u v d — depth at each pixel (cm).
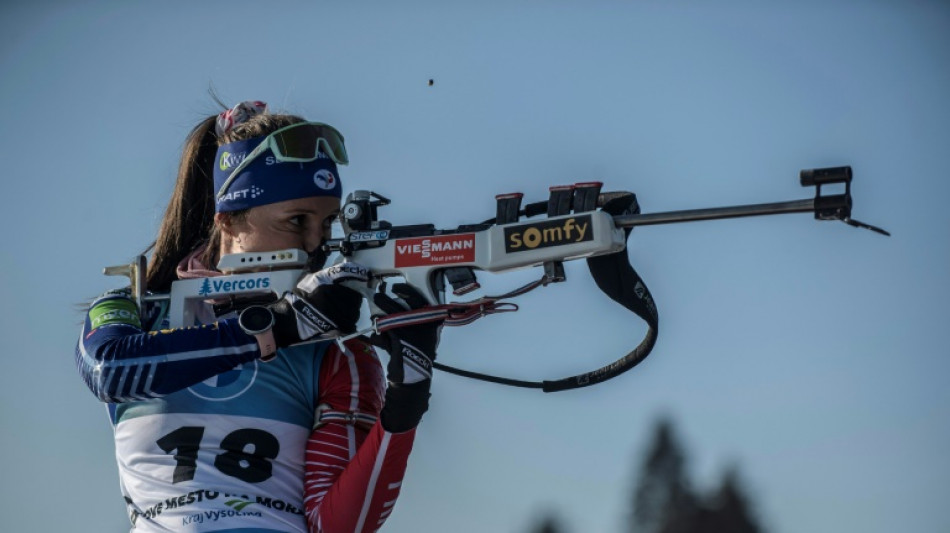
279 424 684
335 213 721
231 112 724
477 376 748
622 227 680
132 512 689
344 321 666
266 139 702
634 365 723
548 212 683
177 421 680
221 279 705
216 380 683
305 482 687
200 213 752
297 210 703
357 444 693
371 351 722
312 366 699
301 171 705
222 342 664
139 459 683
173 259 751
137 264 717
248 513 668
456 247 689
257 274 702
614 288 693
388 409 666
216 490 670
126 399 670
